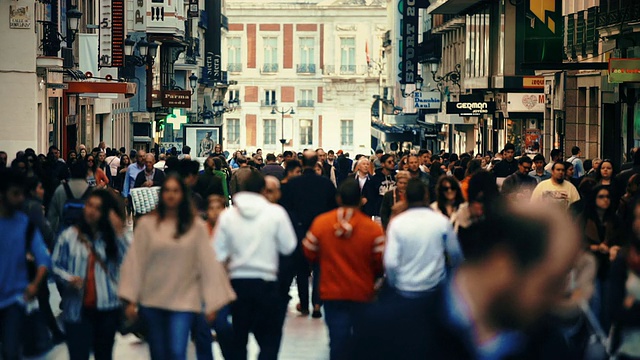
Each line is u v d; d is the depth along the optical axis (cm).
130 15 6366
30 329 1041
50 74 3941
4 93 3697
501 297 323
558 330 334
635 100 3522
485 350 325
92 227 1056
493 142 5516
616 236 1236
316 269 1564
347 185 1104
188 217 981
